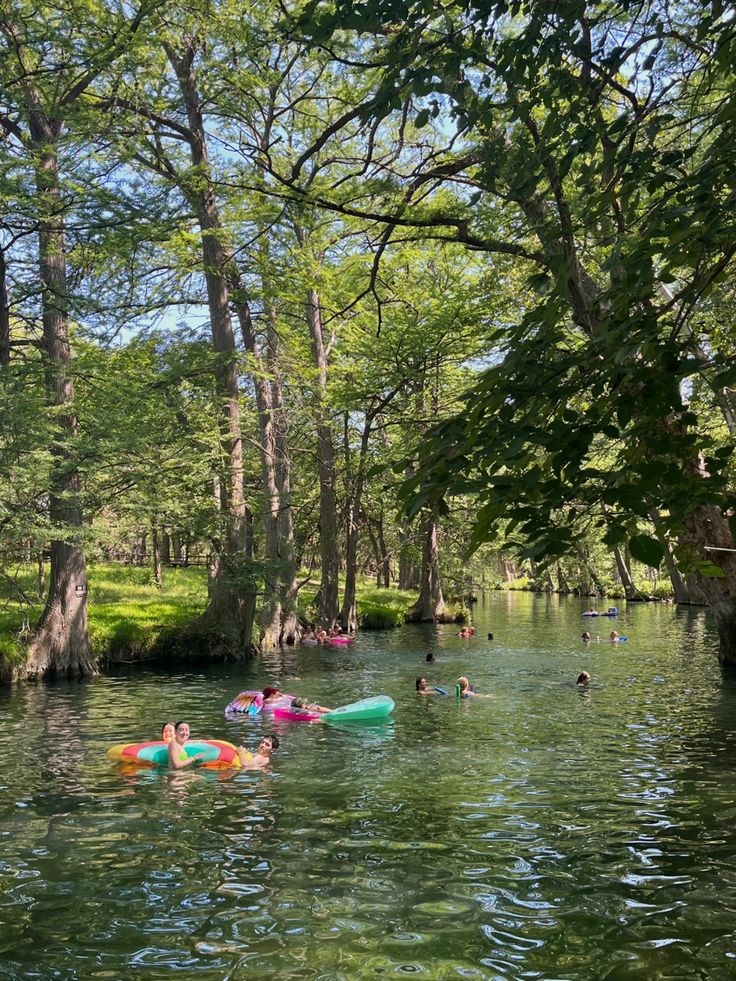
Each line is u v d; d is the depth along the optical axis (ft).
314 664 72.74
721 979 15.64
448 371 83.25
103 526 63.21
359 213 29.91
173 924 18.35
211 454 71.56
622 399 9.80
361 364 92.22
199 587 106.32
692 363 9.69
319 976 15.81
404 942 17.30
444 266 71.36
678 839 24.12
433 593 127.13
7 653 60.85
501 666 69.97
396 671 67.46
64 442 56.44
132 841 24.41
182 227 67.00
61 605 64.18
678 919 18.43
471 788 30.45
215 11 53.31
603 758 35.40
